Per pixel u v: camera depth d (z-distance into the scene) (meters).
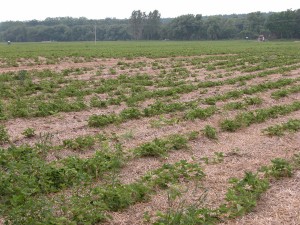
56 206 7.20
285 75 24.80
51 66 30.16
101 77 23.67
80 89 19.06
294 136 12.19
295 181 8.76
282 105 15.98
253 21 134.75
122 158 9.67
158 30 140.38
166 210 7.36
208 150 10.85
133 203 7.58
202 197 7.87
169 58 38.62
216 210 6.96
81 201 7.03
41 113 13.90
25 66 29.88
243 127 12.95
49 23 171.00
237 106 15.39
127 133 11.74
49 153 10.17
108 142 11.10
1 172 8.03
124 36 145.75
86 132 12.25
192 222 6.45
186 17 134.00
